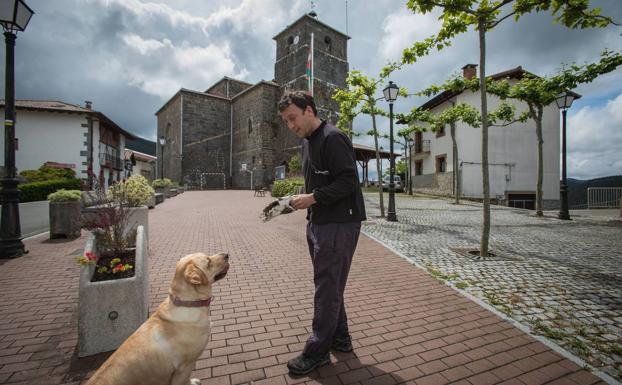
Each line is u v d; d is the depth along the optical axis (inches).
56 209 282.5
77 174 1032.8
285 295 156.5
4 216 220.8
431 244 279.6
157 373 70.2
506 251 253.3
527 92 467.8
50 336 113.5
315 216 93.1
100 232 129.5
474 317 132.2
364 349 106.9
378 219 443.8
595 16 191.3
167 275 185.0
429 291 163.2
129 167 1504.7
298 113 92.6
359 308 141.7
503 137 880.9
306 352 94.1
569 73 421.1
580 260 223.8
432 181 1058.7
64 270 191.9
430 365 97.9
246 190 1416.1
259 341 112.0
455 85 482.6
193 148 1518.2
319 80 1395.2
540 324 124.9
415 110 745.0
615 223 423.8
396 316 133.3
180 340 72.8
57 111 1009.5
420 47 264.4
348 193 87.7
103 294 101.0
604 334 117.3
